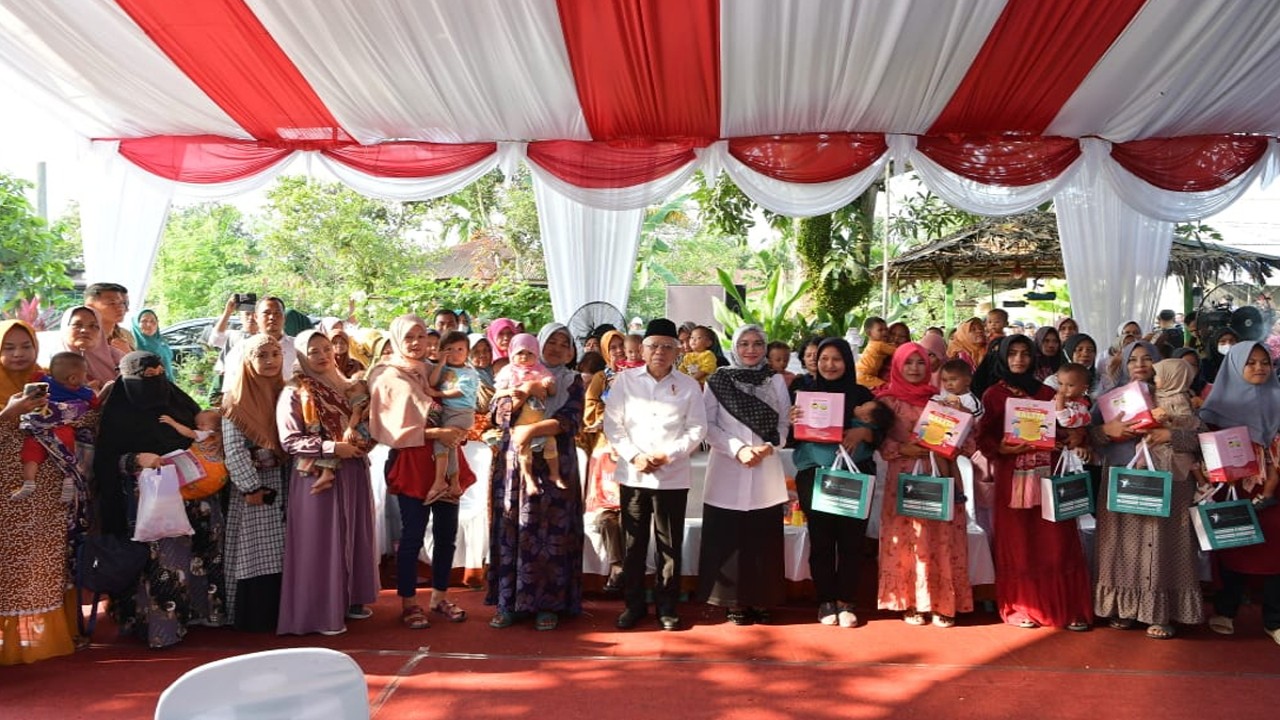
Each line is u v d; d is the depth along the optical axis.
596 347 6.14
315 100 7.51
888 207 10.93
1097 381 6.98
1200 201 8.14
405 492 4.42
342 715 1.73
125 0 6.12
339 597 4.30
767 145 7.96
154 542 4.12
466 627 4.47
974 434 4.58
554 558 4.43
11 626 3.87
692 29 6.26
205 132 8.24
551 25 6.25
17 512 3.83
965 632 4.44
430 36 6.44
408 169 8.30
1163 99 7.20
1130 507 4.27
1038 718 3.45
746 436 4.43
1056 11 5.99
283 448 4.21
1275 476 4.21
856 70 6.71
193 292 18.50
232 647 4.16
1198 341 9.13
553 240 8.46
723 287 10.16
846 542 4.52
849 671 3.92
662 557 4.46
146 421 4.07
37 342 3.97
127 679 3.75
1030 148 7.95
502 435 4.54
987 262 12.39
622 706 3.54
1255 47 6.41
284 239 15.88
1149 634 4.36
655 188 8.10
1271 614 4.30
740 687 3.74
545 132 8.03
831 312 10.77
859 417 4.47
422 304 12.70
